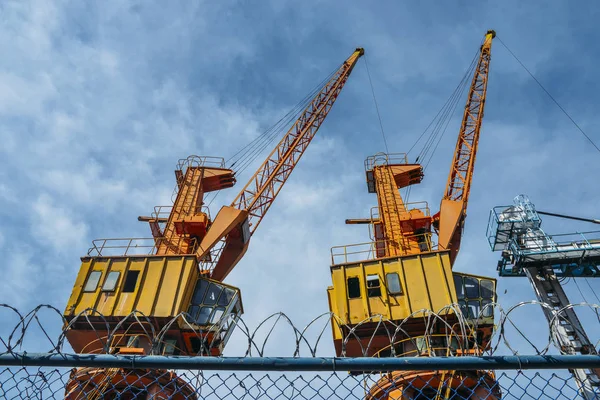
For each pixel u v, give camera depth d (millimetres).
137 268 34781
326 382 5555
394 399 6629
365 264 34656
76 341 32156
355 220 50375
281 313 6500
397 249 39469
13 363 5348
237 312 35812
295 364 5320
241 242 44062
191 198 45094
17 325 5949
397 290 32656
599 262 30797
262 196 49906
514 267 32875
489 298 31906
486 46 63938
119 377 12836
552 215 38219
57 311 6316
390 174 48594
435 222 43844
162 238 40562
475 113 56438
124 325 31438
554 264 31844
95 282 33750
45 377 5590
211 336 31906
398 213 42938
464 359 5172
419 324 30734
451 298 31438
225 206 43094
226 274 43250
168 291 33219
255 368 5348
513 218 33906
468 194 48875
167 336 31844
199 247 39938
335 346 32438
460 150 52781
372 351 32469
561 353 5750
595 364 5051
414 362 5223
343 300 32938
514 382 5211
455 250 42094
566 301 29547
